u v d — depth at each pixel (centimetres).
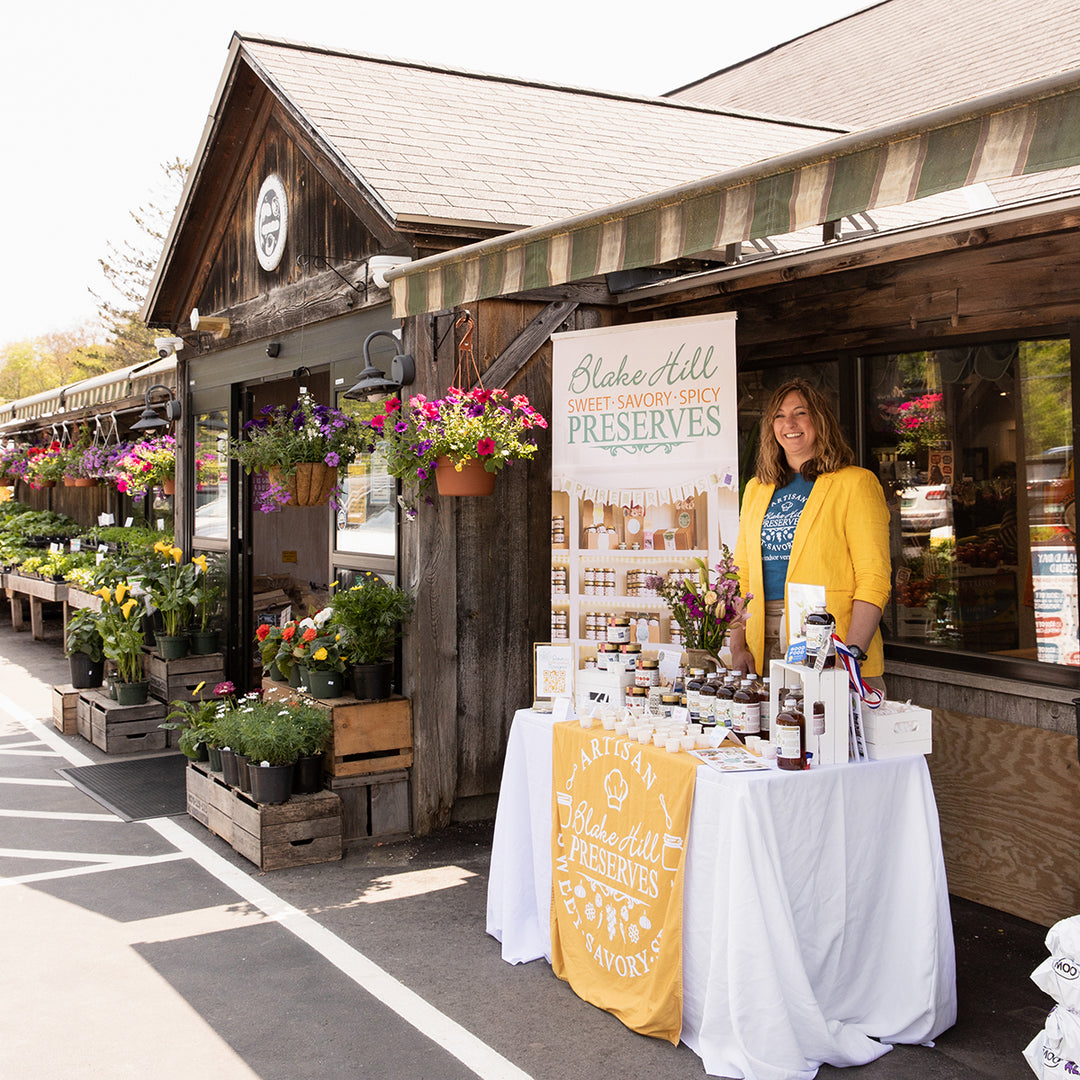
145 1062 328
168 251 854
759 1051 311
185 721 744
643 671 401
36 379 4475
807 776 323
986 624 485
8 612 1562
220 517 831
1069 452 450
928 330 497
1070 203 386
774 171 318
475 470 518
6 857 521
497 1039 344
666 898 339
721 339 472
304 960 404
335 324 650
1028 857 452
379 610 554
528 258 424
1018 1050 338
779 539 409
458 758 574
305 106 648
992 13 938
